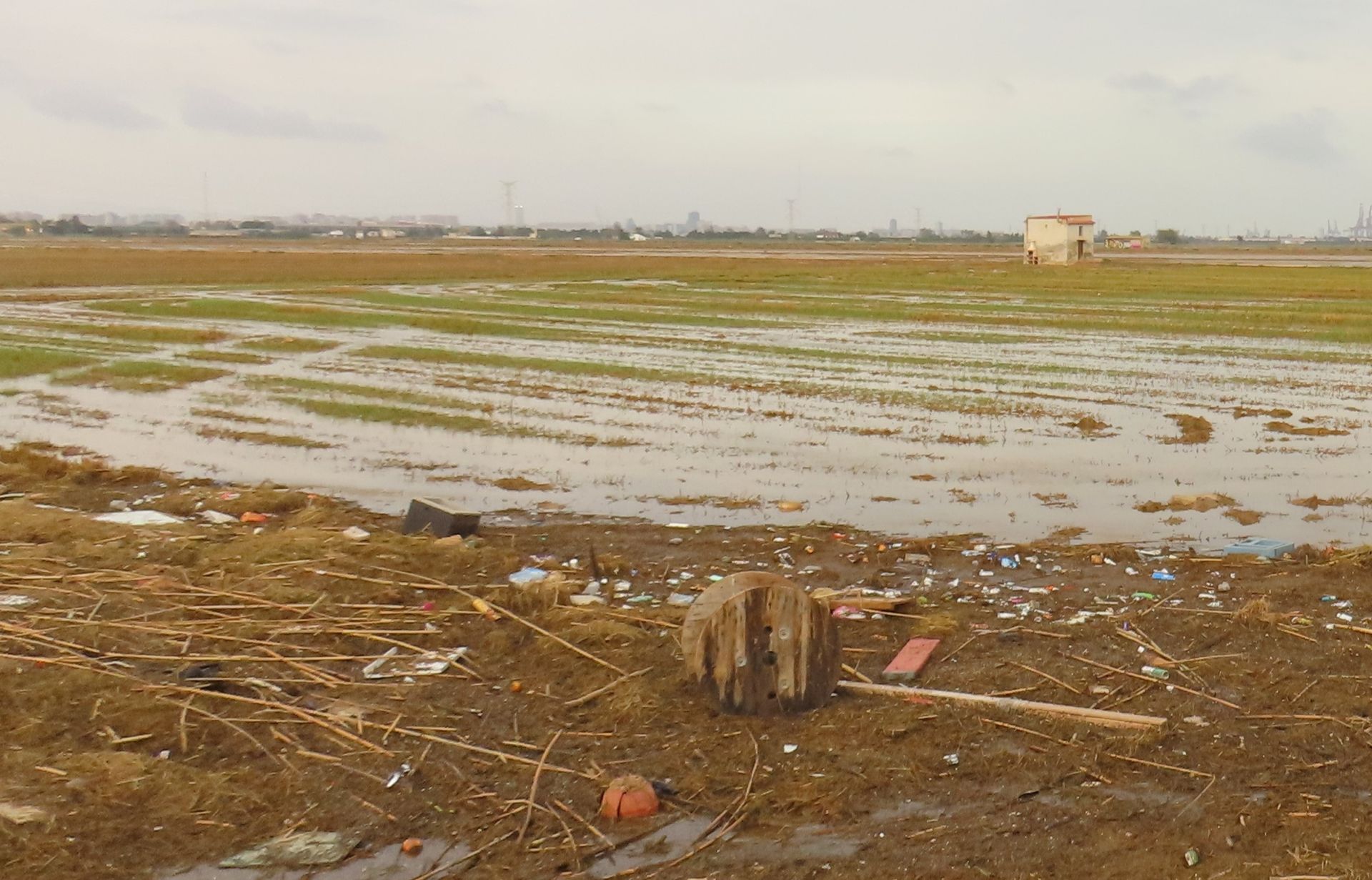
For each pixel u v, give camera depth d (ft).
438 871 20.45
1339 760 23.98
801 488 48.62
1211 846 20.88
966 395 70.54
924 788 23.06
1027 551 38.83
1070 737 24.99
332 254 278.46
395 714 26.27
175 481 49.98
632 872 20.40
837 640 26.40
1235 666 28.58
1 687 26.89
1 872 19.85
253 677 28.07
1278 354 88.99
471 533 40.83
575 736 25.23
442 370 81.66
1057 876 20.08
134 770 23.22
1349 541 40.75
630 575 36.70
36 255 258.16
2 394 72.13
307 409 66.85
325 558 36.68
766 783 23.21
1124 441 57.47
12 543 38.81
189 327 108.06
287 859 20.74
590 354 90.38
